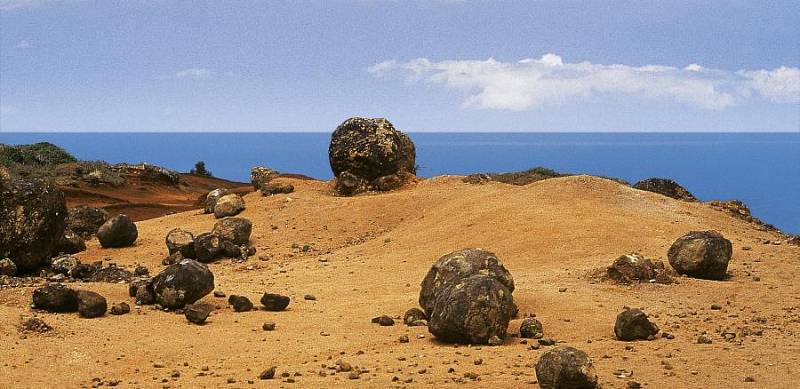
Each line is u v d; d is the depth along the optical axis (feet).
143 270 84.23
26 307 64.85
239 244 99.50
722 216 106.11
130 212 159.22
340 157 129.80
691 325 57.72
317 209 116.26
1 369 49.03
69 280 82.69
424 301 61.67
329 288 76.48
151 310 65.77
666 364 47.03
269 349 54.08
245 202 126.31
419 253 91.09
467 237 94.53
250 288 76.69
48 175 181.88
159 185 204.54
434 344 54.44
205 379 47.01
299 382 45.37
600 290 67.92
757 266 78.07
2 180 88.07
